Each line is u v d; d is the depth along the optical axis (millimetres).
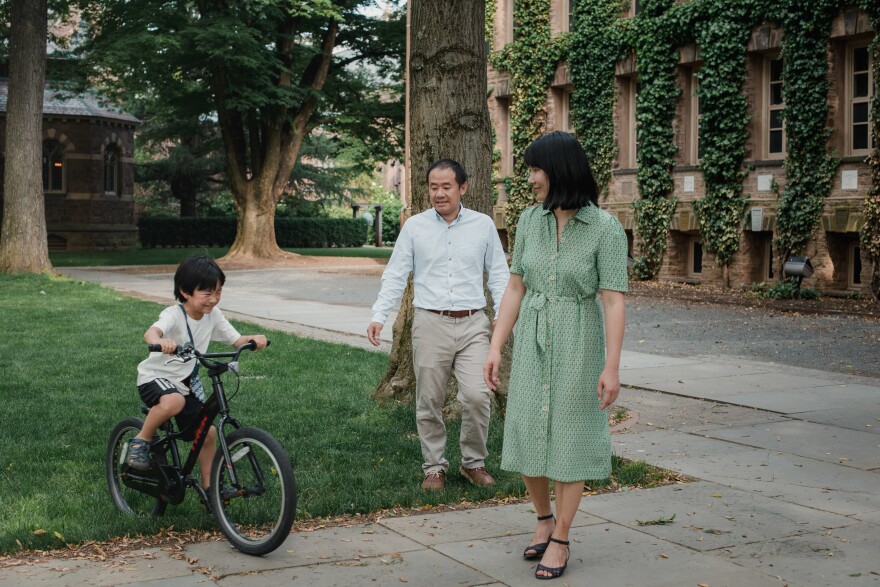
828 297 19094
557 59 25719
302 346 11789
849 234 19203
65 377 9422
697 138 22562
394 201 60938
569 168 4117
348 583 4023
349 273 27938
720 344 12688
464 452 5691
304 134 34062
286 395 8539
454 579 4082
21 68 24406
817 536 4656
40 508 4992
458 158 7387
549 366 4184
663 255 23062
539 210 4301
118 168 44688
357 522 4926
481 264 5641
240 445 4562
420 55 7434
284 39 31219
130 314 15484
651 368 10539
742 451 6570
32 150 24594
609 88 24234
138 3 28672
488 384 4383
